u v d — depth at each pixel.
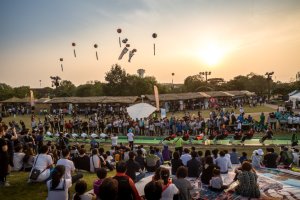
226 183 12.89
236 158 17.84
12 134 17.89
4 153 11.75
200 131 34.12
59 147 19.42
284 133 33.84
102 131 38.00
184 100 73.81
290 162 17.27
